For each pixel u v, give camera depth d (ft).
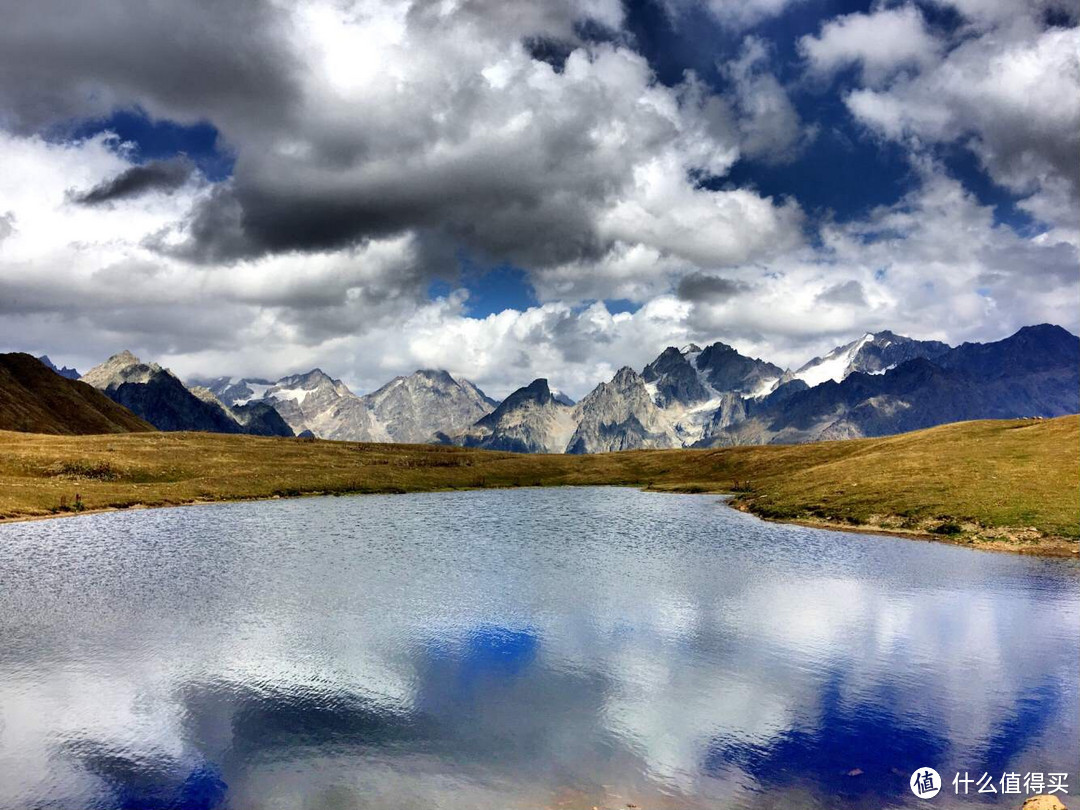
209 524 285.43
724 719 92.12
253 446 555.69
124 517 305.32
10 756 82.28
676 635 129.70
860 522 270.05
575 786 74.84
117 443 488.02
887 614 143.95
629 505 395.34
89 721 91.76
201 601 153.38
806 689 103.09
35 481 359.46
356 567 193.88
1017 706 96.37
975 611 145.38
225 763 80.48
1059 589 164.76
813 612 145.59
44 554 211.61
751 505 355.77
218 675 108.06
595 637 128.67
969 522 240.53
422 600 155.43
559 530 279.69
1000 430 387.14
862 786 75.00
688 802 71.31
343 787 74.84
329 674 108.78
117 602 152.05
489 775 77.10
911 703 97.60
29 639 125.18
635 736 87.20
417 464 574.15
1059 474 268.62
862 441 552.82
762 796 72.69
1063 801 71.67
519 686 103.91
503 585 171.42
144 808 71.05
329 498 417.28
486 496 456.04
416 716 93.25
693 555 215.51
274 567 193.36
